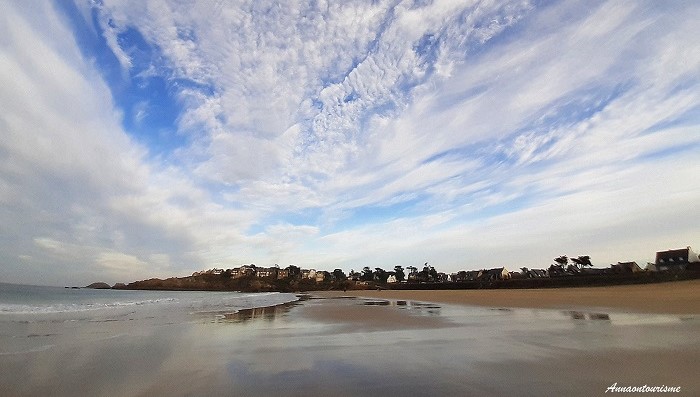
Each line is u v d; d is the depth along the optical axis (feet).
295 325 48.14
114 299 149.89
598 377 19.70
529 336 33.81
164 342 34.53
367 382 20.13
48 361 26.11
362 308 83.35
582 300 83.51
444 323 47.24
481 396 17.28
